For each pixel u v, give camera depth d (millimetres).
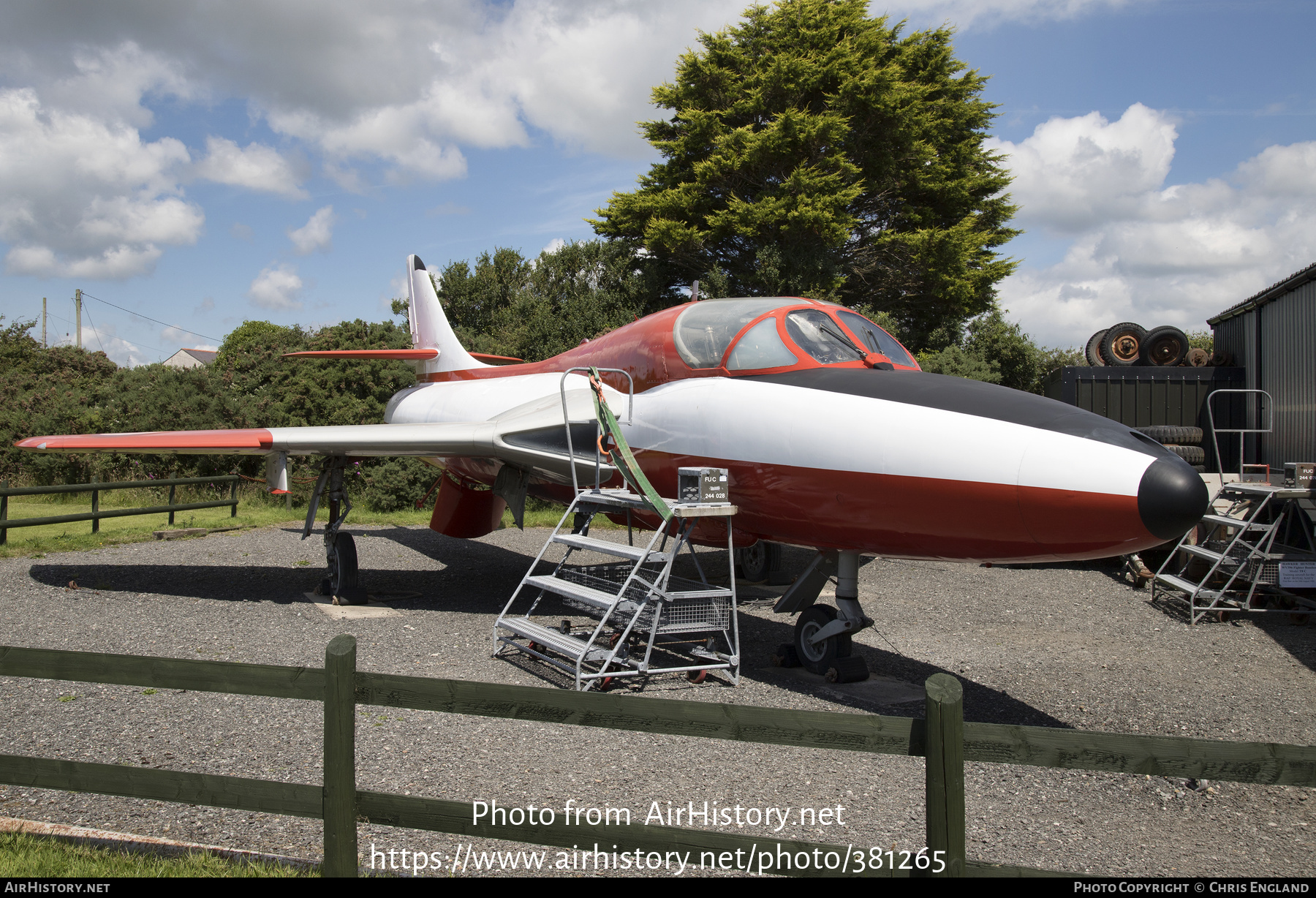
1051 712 4945
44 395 18922
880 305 22797
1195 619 7500
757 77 20750
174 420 16969
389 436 7188
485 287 24375
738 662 5547
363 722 4402
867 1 21922
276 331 19719
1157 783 3889
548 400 7734
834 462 4926
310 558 11008
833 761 4020
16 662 2785
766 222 19531
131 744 4047
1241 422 11359
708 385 5949
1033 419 4426
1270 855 3180
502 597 8359
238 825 3217
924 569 10758
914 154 21531
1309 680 5684
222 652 5871
